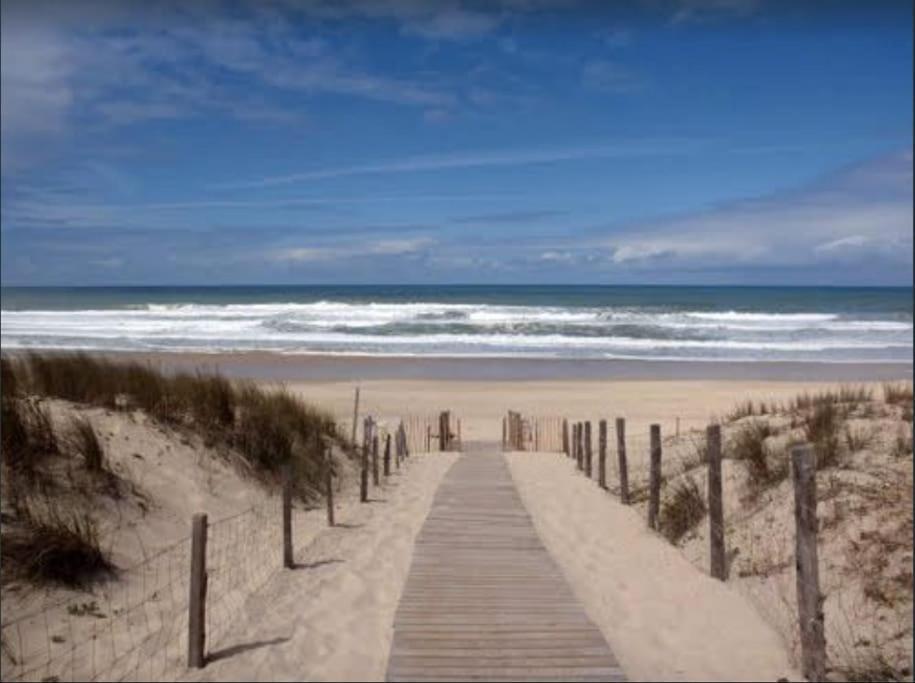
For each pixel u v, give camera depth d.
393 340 44.50
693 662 6.36
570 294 111.75
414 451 19.67
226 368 33.31
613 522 11.16
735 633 6.98
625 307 76.19
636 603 7.75
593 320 53.72
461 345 42.75
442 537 10.10
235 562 9.14
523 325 49.62
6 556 7.56
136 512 9.41
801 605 6.14
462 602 7.54
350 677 6.06
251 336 46.09
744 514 9.81
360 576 8.52
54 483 8.87
